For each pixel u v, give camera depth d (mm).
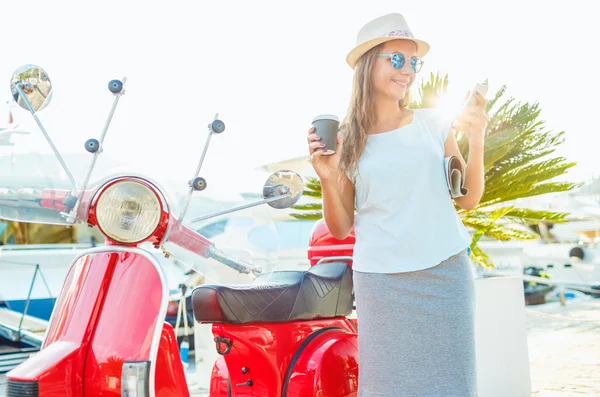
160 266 2012
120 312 1961
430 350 2096
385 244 2166
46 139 1992
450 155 2344
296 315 2535
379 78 2281
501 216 5711
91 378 1904
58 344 1950
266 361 2480
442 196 2193
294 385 2479
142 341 1927
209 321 2385
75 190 1986
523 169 5312
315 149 2168
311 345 2572
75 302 2010
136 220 1962
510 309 3805
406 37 2244
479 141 2248
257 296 2438
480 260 5539
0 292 6094
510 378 3756
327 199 2295
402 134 2250
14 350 5672
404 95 2373
